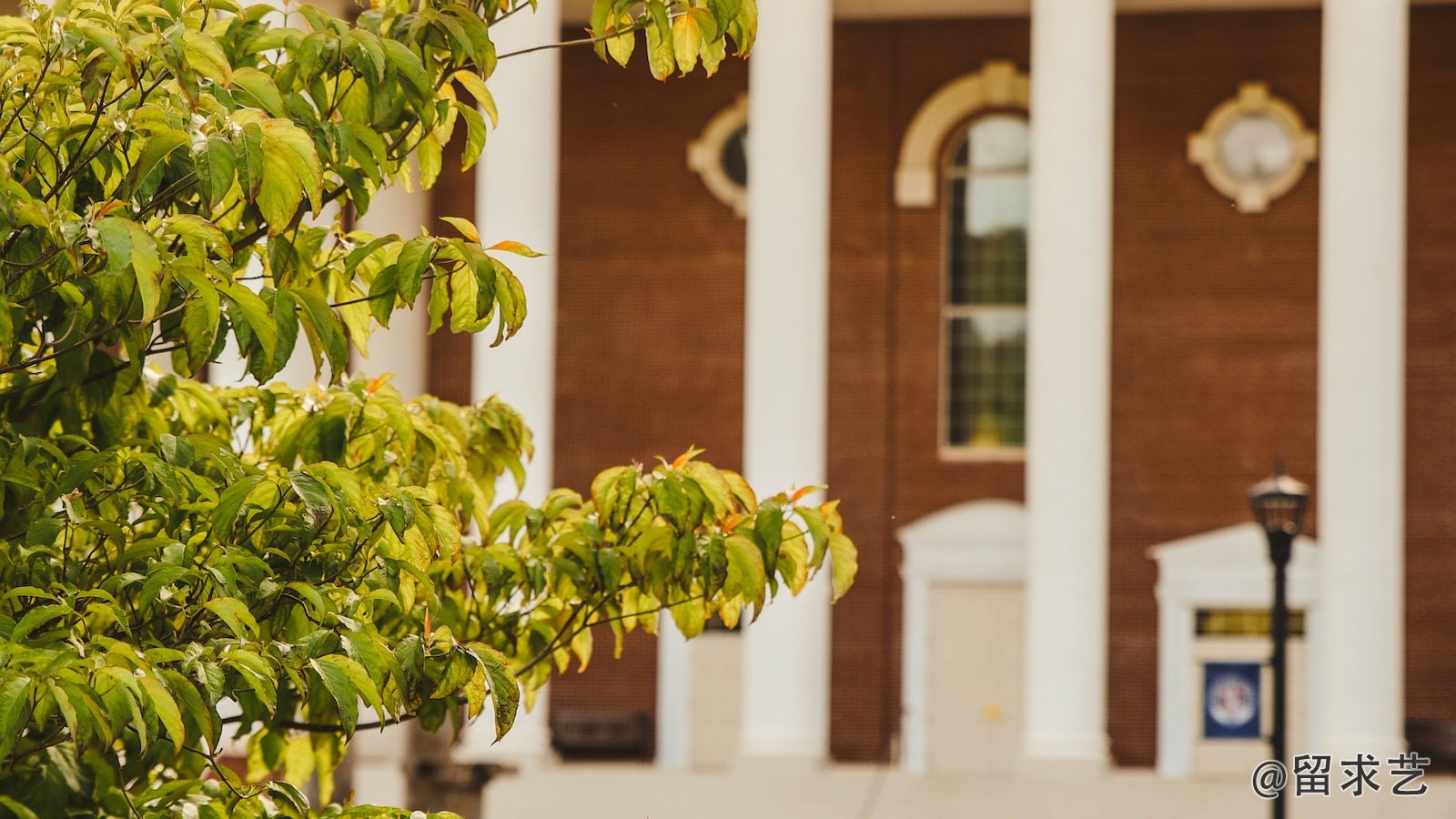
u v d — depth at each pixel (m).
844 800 27.62
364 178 5.17
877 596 33.78
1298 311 33.41
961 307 34.16
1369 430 29.31
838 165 34.28
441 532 5.26
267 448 6.38
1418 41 33.31
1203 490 33.47
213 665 4.25
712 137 34.59
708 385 34.44
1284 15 33.69
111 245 3.94
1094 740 29.08
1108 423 33.72
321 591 4.72
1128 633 33.41
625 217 34.75
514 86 29.36
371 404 5.68
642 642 33.88
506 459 6.73
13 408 5.27
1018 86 33.91
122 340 5.09
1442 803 27.17
